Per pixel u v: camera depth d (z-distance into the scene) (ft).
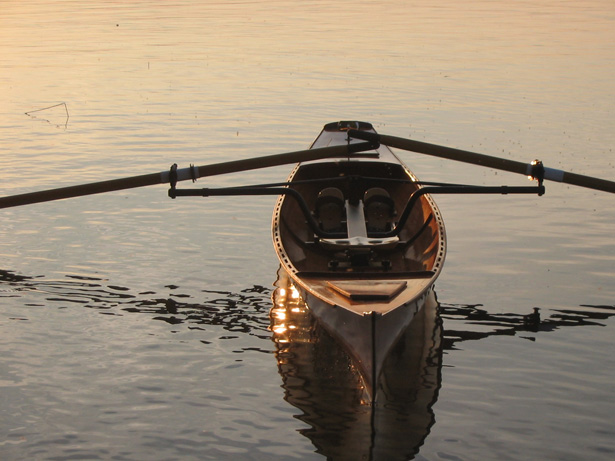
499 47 93.86
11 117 62.80
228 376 25.14
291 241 32.73
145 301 30.78
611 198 42.98
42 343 27.35
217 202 43.32
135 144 54.70
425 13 129.90
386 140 29.30
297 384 24.63
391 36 103.65
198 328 28.55
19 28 111.65
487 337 27.48
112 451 21.31
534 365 25.58
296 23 117.50
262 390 24.27
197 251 35.86
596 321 28.55
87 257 35.19
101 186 32.22
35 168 49.06
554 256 34.71
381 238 31.45
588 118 58.95
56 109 65.46
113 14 128.26
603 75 75.92
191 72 80.69
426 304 30.12
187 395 24.03
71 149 53.52
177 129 58.80
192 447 21.47
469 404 23.38
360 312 23.59
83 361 26.09
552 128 56.13
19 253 35.70
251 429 22.26
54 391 24.25
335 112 63.05
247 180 46.85
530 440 21.59
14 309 30.01
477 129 56.34
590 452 21.04
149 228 38.93
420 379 24.73
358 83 74.54
